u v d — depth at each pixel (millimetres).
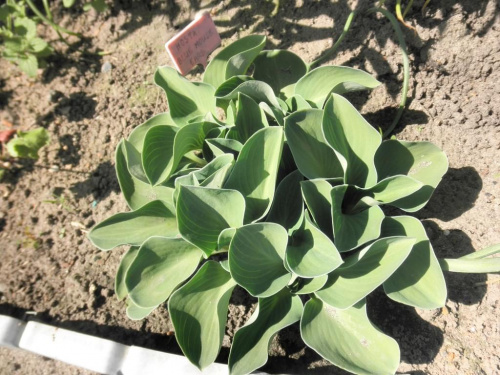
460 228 482
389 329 463
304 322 396
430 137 529
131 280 409
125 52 668
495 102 497
